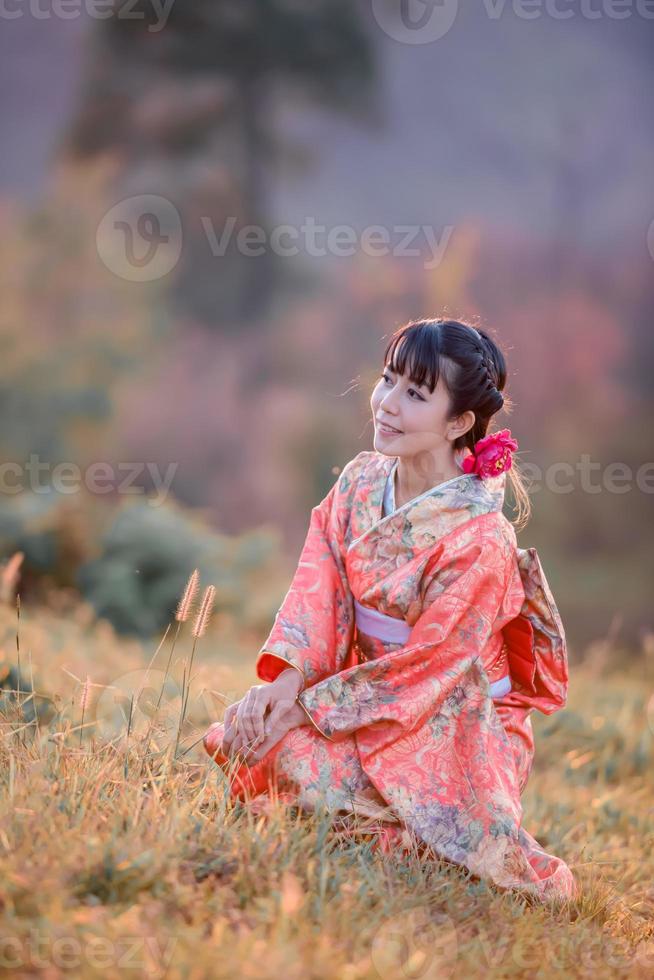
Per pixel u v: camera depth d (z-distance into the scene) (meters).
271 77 29.28
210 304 27.92
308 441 26.25
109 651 6.14
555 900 3.14
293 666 3.28
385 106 34.81
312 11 29.28
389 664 3.19
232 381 26.97
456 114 37.69
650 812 4.60
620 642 20.28
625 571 24.27
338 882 2.75
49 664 4.89
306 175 31.77
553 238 32.91
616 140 37.03
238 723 3.19
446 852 3.08
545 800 4.57
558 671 3.48
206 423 25.94
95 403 20.42
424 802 3.13
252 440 26.47
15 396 19.78
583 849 3.84
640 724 5.98
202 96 28.72
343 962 2.37
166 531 9.48
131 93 28.25
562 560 24.94
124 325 21.00
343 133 36.53
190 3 28.05
